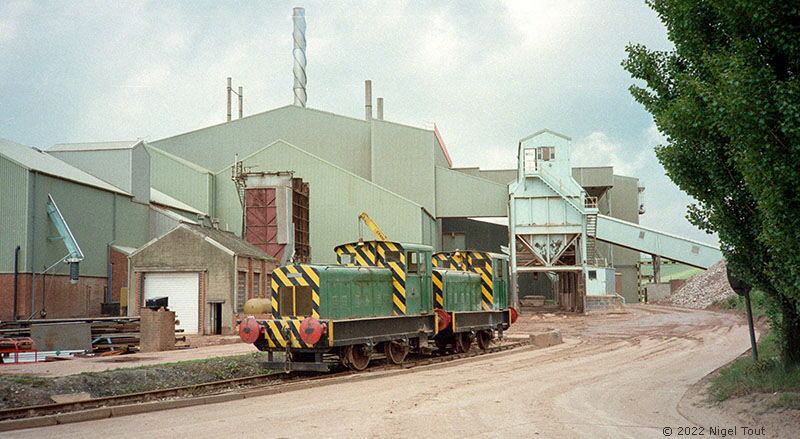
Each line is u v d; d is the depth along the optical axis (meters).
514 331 40.41
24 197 38.78
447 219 79.81
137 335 27.75
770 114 11.38
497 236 79.62
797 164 11.22
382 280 22.33
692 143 14.55
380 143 68.50
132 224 49.81
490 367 21.48
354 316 20.59
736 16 12.26
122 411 13.09
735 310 52.97
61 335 25.34
